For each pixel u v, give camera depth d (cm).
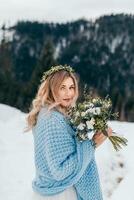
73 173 367
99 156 841
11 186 808
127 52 19638
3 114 1277
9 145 992
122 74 18150
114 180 781
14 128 1105
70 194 374
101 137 385
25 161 912
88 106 385
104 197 736
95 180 382
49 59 4266
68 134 369
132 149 878
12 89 5469
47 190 374
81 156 366
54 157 362
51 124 367
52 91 374
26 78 14925
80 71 19050
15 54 17388
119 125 1067
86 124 377
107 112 387
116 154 852
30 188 798
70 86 377
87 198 378
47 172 373
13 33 18938
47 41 4291
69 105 388
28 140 1028
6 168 875
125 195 695
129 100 6988
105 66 18875
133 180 741
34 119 382
